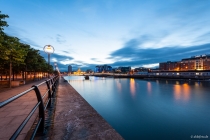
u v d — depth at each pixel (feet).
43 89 38.06
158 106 67.67
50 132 10.30
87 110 16.40
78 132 10.48
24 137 9.25
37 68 87.04
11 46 32.48
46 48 41.91
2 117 13.46
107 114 54.44
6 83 55.57
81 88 151.33
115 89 139.33
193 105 69.56
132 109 61.87
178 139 33.83
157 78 342.44
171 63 621.72
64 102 20.88
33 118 12.98
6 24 27.73
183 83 209.56
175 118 49.65
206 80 240.12
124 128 40.52
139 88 150.10
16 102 20.27
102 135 10.05
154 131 38.27
